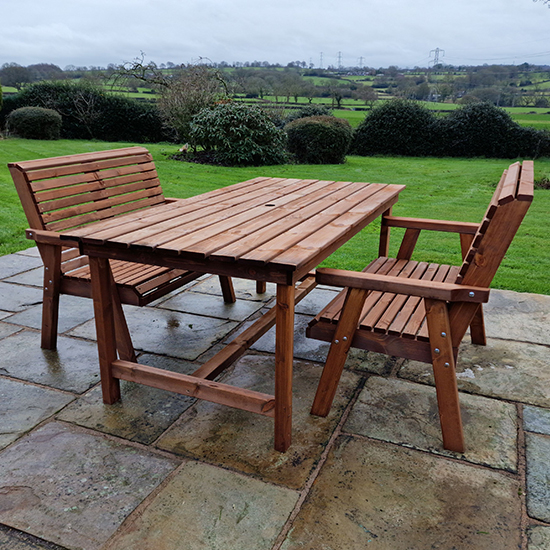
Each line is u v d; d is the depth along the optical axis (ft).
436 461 6.61
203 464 6.54
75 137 53.52
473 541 5.32
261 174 32.94
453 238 19.12
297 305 12.26
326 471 6.41
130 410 7.80
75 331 10.64
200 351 9.83
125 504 5.83
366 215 8.29
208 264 6.38
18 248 16.49
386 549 5.21
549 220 22.16
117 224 7.61
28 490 6.06
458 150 48.80
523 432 7.25
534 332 10.52
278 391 6.53
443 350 6.51
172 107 41.32
